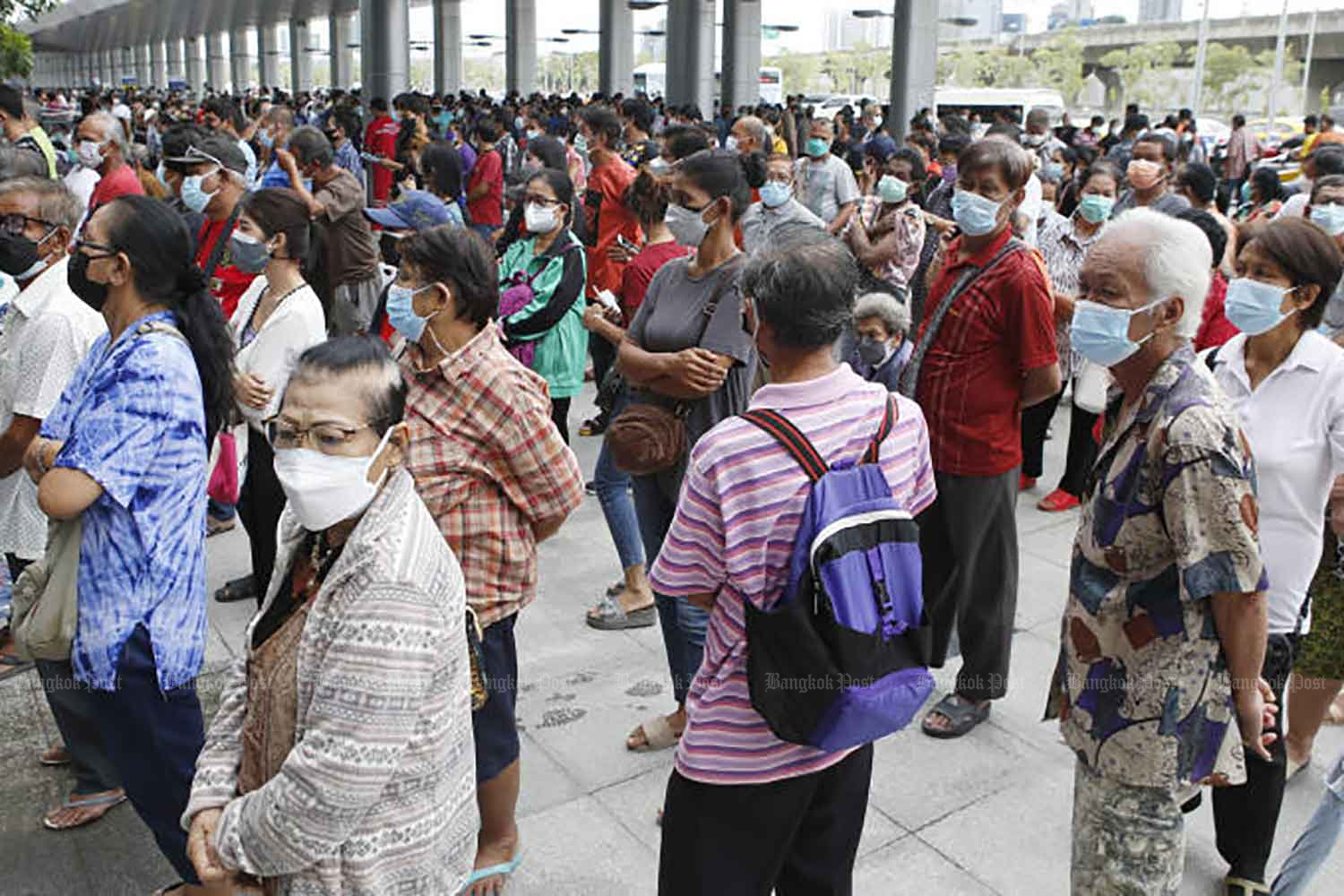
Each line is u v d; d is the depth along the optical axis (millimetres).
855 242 6285
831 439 2170
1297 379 2969
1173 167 7074
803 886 2438
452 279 2752
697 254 3555
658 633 4609
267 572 4387
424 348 2854
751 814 2234
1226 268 4387
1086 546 2357
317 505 1811
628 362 3592
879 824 3379
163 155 5004
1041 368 3547
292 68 64188
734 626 2217
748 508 2131
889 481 2230
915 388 3734
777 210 5984
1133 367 2301
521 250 5461
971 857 3230
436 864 1899
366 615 1739
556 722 3922
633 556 4633
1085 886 2400
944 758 3725
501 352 2881
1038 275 3525
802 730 2090
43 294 3414
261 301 4156
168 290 2641
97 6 58438
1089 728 2354
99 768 3375
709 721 2242
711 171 3416
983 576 3764
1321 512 2943
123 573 2537
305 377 1819
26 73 22078
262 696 1935
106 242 2559
